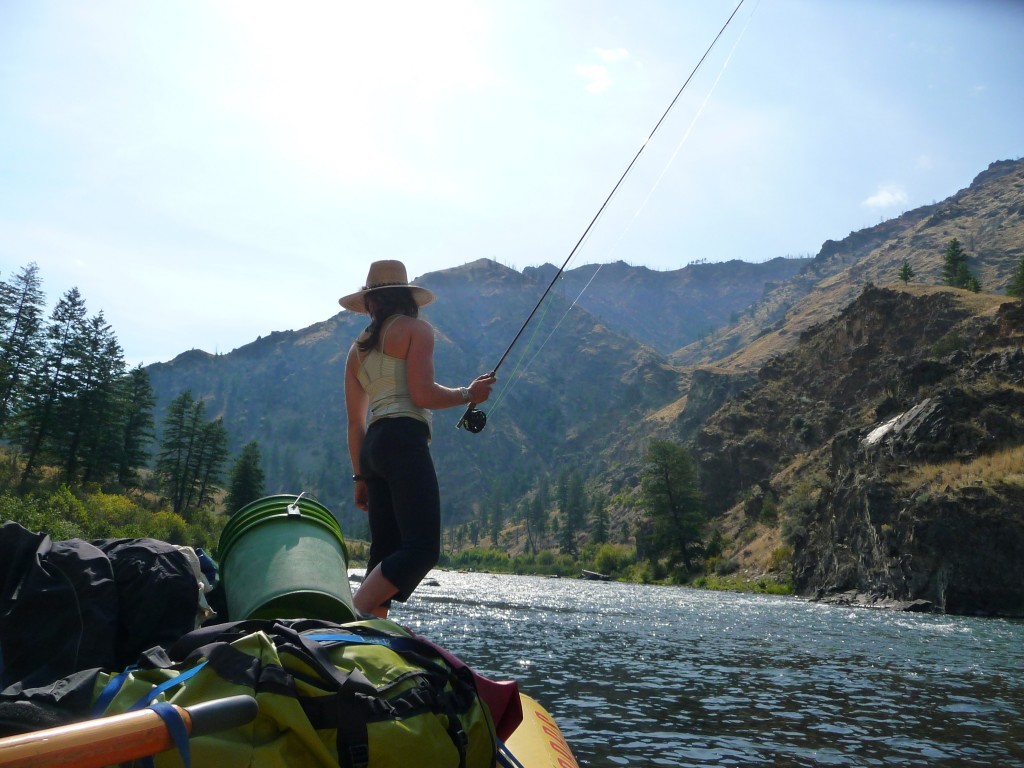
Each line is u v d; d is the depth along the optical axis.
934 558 40.81
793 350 114.38
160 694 1.82
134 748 1.42
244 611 2.70
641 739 7.41
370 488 3.75
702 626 22.53
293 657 1.96
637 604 34.44
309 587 2.70
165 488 87.69
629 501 155.50
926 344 89.50
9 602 2.22
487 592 41.84
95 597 2.33
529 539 185.00
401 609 25.36
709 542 87.00
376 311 3.68
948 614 38.50
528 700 4.71
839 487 53.38
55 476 69.62
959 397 49.94
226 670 1.85
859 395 95.38
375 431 3.57
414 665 2.21
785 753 6.97
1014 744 7.49
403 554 3.38
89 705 1.86
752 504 88.12
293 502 3.06
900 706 9.59
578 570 121.38
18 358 66.56
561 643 16.31
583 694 9.94
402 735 1.96
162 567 2.53
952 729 8.18
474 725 2.28
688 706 9.27
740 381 191.62
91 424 69.50
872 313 99.56
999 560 39.38
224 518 86.88
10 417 67.12
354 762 1.88
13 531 2.34
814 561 54.00
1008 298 89.38
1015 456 44.81
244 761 1.73
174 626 2.48
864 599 44.66
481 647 15.04
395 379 3.58
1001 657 16.14
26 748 1.22
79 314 69.38
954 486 42.91
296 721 1.83
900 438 50.91
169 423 87.81
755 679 11.78
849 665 13.97
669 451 87.75
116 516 60.31
